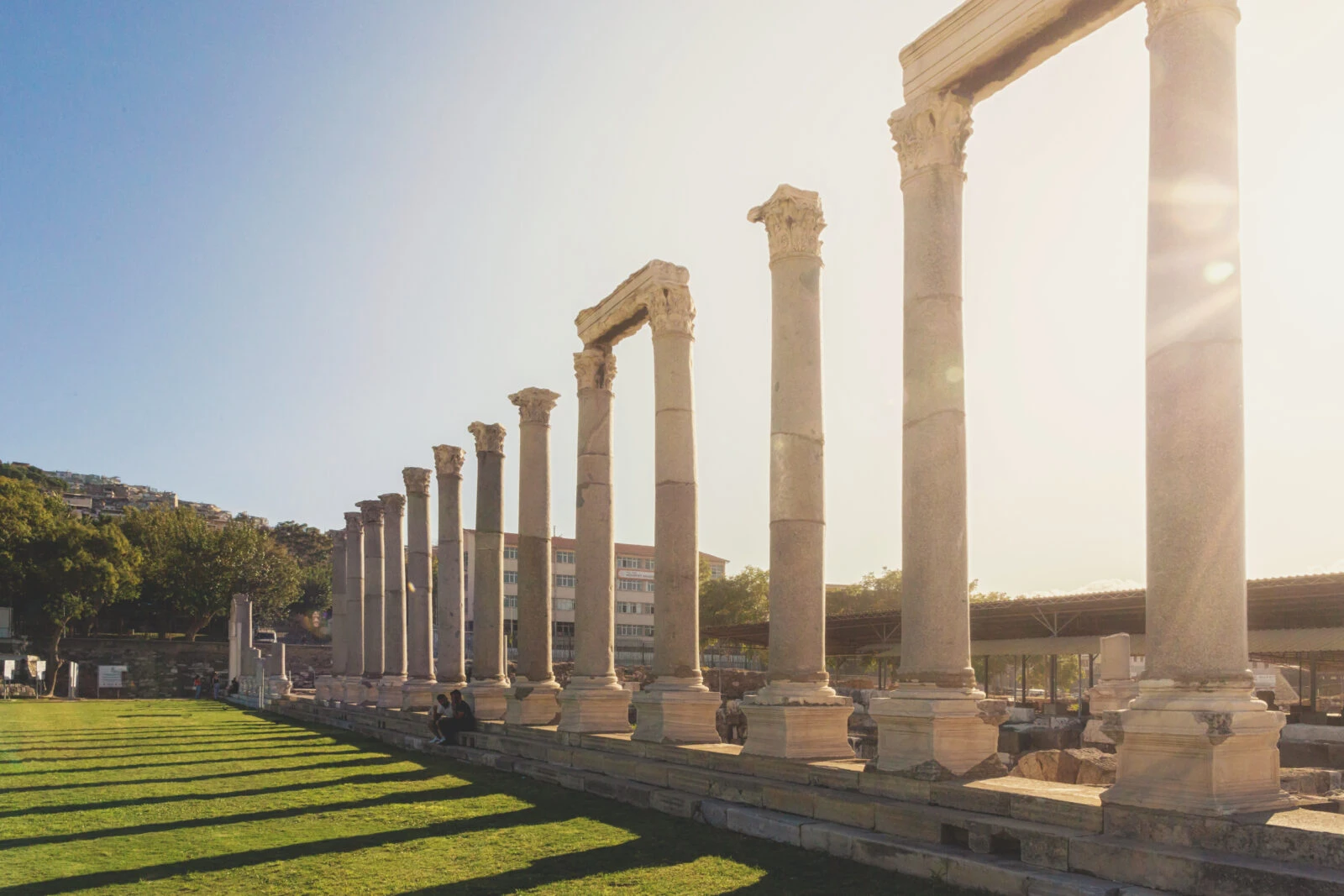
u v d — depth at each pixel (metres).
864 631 52.69
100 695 86.56
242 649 74.88
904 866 11.68
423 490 39.56
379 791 19.38
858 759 16.11
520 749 24.34
